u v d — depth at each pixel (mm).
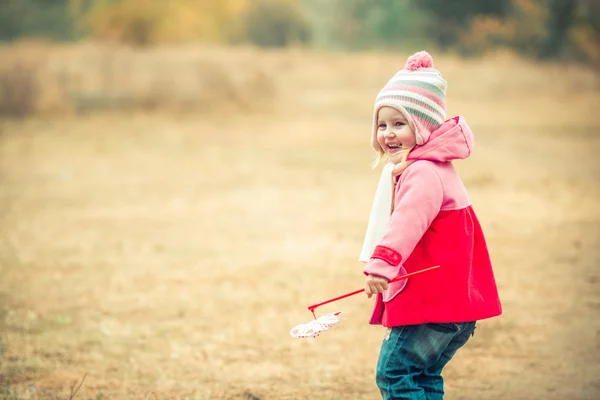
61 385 4859
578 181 13062
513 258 7996
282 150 17828
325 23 75625
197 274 7574
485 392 4785
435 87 3531
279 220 10180
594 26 48750
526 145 18062
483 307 3465
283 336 5809
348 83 34219
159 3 45531
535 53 49375
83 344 5625
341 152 17406
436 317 3396
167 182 13477
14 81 23922
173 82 26078
